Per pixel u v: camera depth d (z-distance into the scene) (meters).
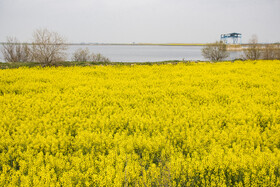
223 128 8.39
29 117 9.17
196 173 5.27
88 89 13.76
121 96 12.66
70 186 4.66
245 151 6.27
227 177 5.34
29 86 14.17
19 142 6.84
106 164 5.57
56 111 9.70
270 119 9.03
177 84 15.92
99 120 8.85
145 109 10.44
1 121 8.41
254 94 12.95
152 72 20.22
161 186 4.42
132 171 4.89
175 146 6.75
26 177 4.79
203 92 13.04
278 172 5.20
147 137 7.32
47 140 6.89
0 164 5.83
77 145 6.73
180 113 9.73
